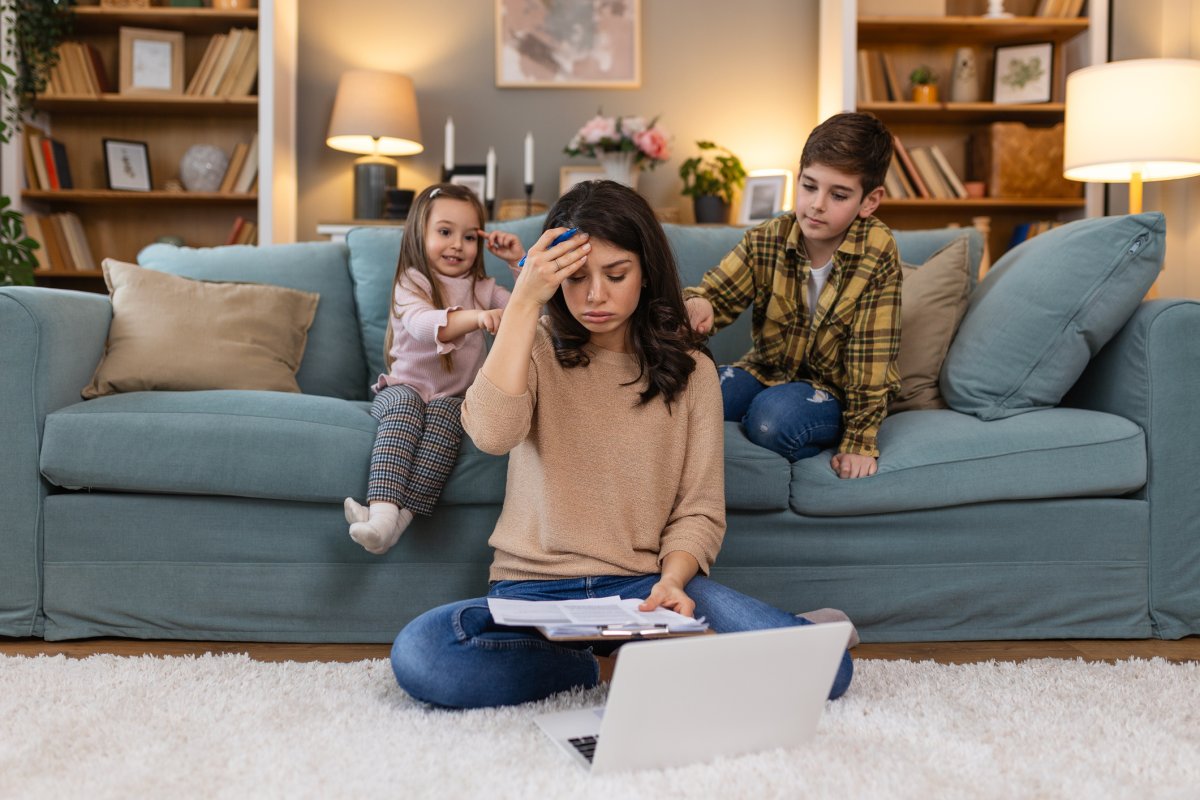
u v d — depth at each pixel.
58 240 4.31
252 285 2.39
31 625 1.88
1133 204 3.58
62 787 1.11
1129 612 1.94
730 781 1.12
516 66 4.57
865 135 1.86
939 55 4.60
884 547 1.91
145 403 1.92
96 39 4.45
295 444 1.86
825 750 1.22
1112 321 2.02
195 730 1.30
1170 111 3.31
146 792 1.10
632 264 1.46
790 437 1.91
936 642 1.93
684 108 4.60
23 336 1.88
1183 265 4.29
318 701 1.43
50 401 1.90
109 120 4.50
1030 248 2.20
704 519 1.52
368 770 1.16
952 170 4.48
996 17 4.37
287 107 4.39
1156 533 1.94
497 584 1.54
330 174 4.58
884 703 1.43
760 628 1.37
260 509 1.89
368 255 2.55
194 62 4.47
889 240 1.97
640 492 1.51
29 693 1.45
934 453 1.90
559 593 1.47
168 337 2.16
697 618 1.42
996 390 2.04
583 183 1.53
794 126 4.59
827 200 1.88
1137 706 1.43
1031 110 4.35
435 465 1.84
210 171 4.36
